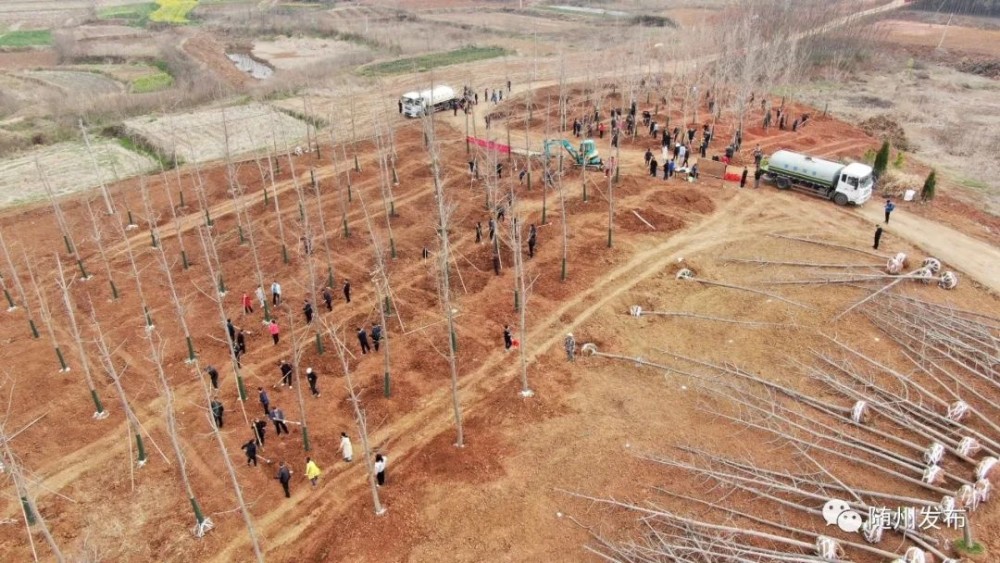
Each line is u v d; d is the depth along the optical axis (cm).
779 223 4319
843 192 4491
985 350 3019
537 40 10156
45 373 3281
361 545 2316
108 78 8669
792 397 2853
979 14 11050
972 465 2453
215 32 11125
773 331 3294
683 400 2898
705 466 2528
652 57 8019
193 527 2441
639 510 2355
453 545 2298
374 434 2828
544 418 2839
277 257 4259
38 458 2775
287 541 2366
